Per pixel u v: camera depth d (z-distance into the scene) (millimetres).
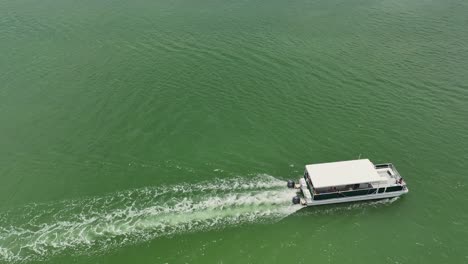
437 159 65438
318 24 111062
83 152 67688
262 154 67250
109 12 117312
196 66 91312
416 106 77688
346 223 55750
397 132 71250
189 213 56938
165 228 54781
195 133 71938
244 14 117062
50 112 76562
